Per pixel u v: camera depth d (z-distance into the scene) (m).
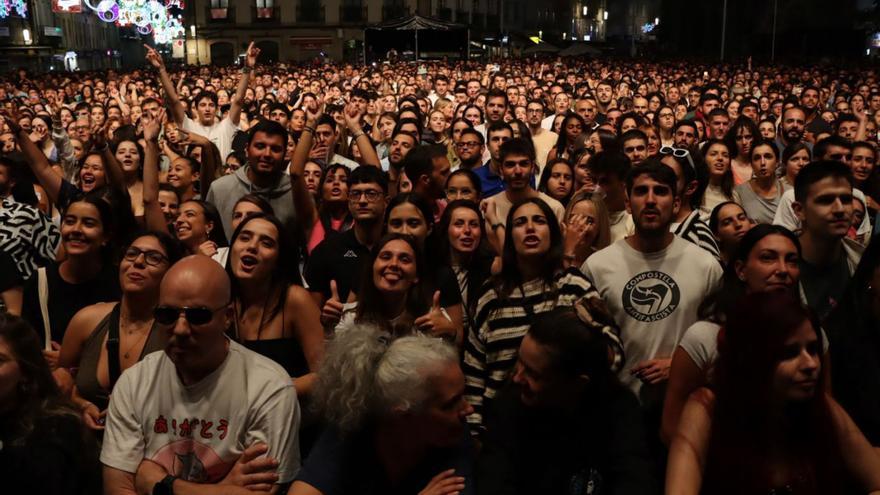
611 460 2.64
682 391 3.07
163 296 2.76
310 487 2.49
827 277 3.96
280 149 5.64
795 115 9.06
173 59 60.88
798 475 2.39
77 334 3.62
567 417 2.69
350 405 2.47
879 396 3.04
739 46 58.66
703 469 2.44
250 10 58.19
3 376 2.48
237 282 3.75
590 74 26.50
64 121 11.46
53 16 57.47
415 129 8.66
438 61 33.12
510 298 3.74
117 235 4.20
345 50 58.59
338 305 3.79
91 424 3.32
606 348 2.68
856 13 52.75
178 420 2.82
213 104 9.52
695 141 8.41
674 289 3.77
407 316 3.73
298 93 17.06
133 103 15.22
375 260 3.72
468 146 7.01
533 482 2.67
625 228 5.08
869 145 6.57
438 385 2.43
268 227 3.74
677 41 65.69
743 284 3.37
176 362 2.80
